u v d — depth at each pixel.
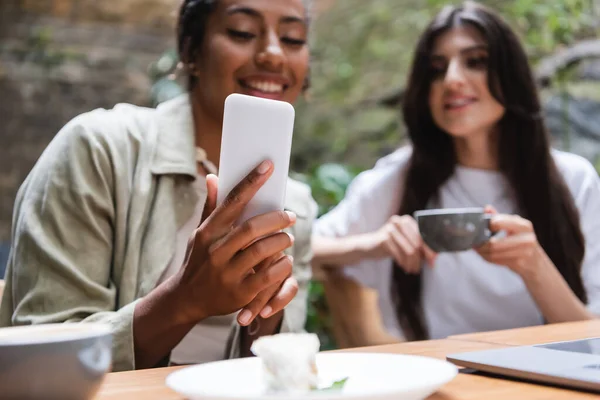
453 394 0.77
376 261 2.16
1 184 4.29
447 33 2.04
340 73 4.87
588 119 3.74
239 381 0.78
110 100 4.52
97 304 1.29
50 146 1.41
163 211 1.41
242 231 0.95
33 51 4.38
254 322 1.35
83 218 1.32
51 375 0.62
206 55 1.54
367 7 4.96
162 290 1.09
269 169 0.93
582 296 2.02
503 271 2.05
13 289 1.32
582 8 3.05
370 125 4.67
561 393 0.76
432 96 2.08
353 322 2.22
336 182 3.36
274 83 1.54
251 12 1.50
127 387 0.84
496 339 1.18
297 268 1.64
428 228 1.62
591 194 2.13
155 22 4.60
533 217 2.05
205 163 1.50
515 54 2.01
